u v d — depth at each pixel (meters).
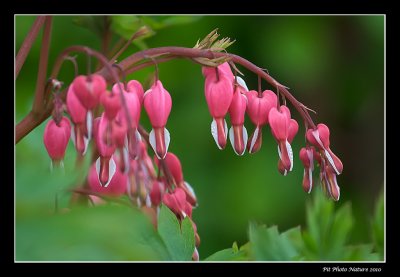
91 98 0.66
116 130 0.66
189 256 0.67
